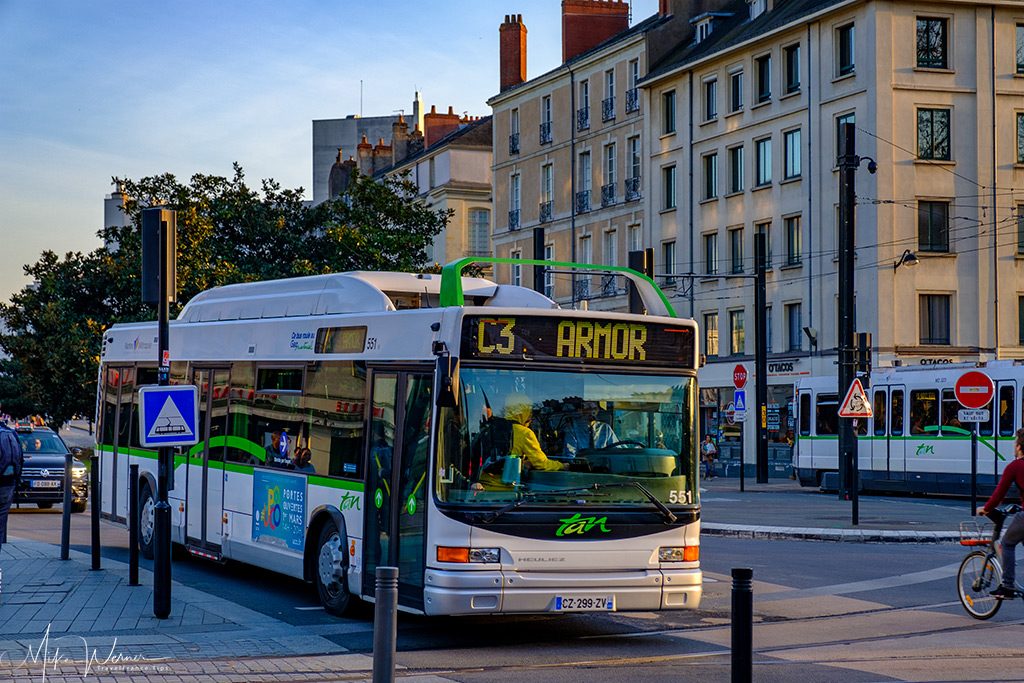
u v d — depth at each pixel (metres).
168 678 11.90
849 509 35.59
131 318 50.94
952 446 41.97
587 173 77.25
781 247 62.53
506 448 13.77
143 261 15.71
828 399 47.75
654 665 13.10
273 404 17.89
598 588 13.80
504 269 84.50
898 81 57.19
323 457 16.36
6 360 73.50
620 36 75.25
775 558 23.53
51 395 54.56
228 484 19.03
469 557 13.49
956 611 17.30
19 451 17.14
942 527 28.80
